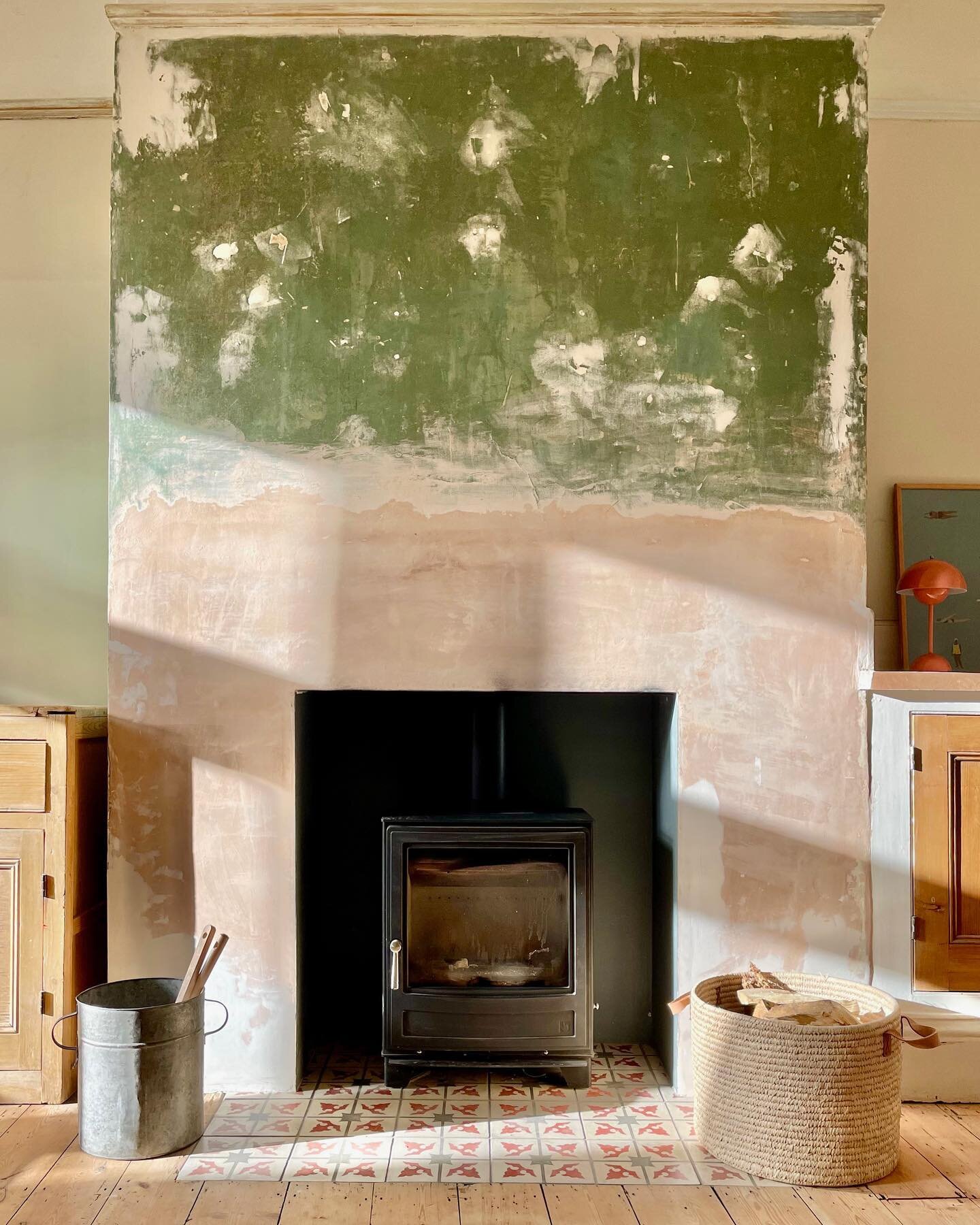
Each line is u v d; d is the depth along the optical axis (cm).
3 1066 250
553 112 267
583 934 261
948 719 257
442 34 268
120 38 270
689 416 265
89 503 311
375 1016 307
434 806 283
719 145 266
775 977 250
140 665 265
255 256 268
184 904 263
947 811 256
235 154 268
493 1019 259
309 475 266
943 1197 207
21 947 250
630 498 265
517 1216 198
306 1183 210
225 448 267
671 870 271
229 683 265
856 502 264
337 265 267
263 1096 258
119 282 268
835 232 266
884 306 311
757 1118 217
